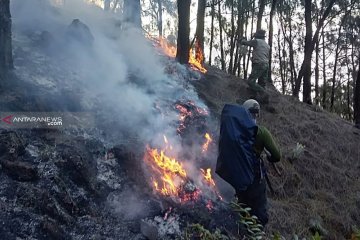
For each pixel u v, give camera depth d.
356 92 9.99
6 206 2.89
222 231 3.89
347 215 5.73
